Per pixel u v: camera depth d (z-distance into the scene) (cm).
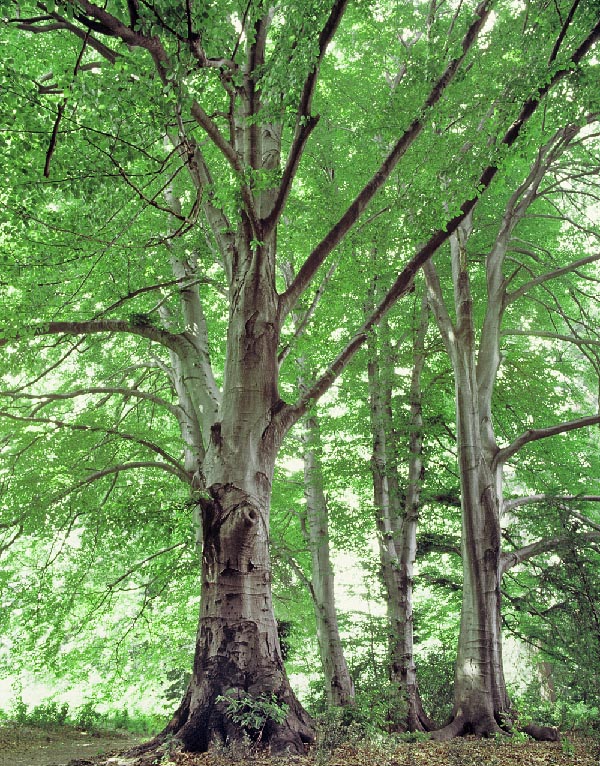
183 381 1166
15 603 1335
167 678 1852
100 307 1292
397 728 1225
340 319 1438
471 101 1116
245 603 806
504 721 1145
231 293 963
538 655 1964
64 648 1588
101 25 637
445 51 977
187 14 648
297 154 848
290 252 1566
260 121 834
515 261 1605
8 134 759
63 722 1691
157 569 1403
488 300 1496
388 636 1410
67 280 1057
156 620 1527
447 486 1806
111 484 1397
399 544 1500
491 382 1441
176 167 1137
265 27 975
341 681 1369
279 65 738
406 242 1070
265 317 934
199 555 1141
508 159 1006
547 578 1527
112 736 1575
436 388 1730
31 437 1280
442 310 1462
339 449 1553
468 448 1357
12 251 968
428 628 1883
